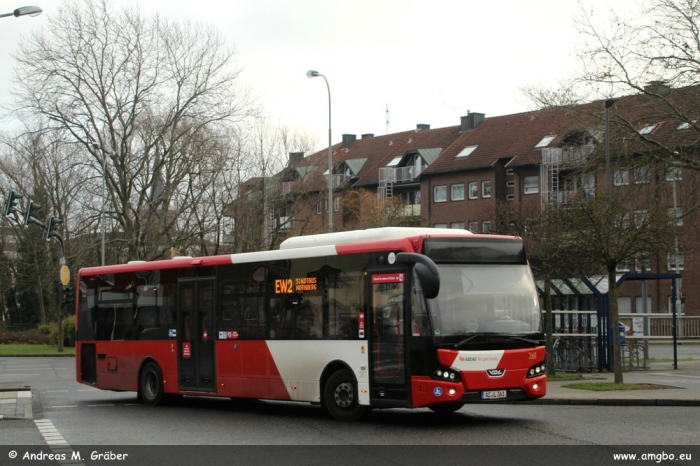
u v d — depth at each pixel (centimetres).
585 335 2477
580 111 3056
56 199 6128
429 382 1337
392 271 1411
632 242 1959
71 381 2791
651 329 5038
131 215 4972
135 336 1992
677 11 2852
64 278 4409
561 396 1777
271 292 1648
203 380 1791
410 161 7356
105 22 4700
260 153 4878
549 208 2262
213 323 1773
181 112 4806
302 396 1563
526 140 6362
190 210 4775
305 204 5169
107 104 4725
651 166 2902
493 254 1431
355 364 1462
